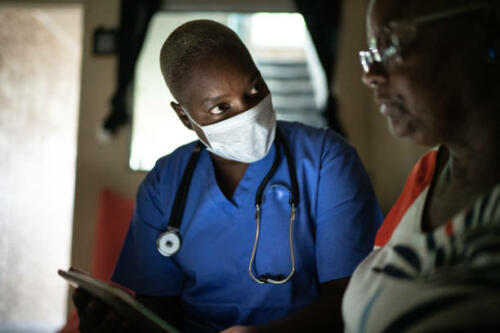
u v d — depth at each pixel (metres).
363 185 1.21
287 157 1.25
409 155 2.51
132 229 1.35
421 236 0.63
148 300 1.29
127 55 3.29
